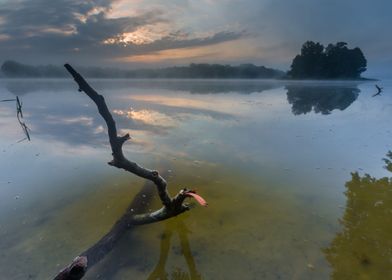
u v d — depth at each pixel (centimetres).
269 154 877
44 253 419
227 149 927
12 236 459
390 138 1038
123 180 680
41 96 2380
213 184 664
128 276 375
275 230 477
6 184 653
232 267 390
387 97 2439
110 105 1836
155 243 446
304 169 751
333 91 3150
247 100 2208
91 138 1048
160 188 469
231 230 479
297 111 1670
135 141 1003
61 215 523
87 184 656
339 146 952
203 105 1888
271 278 370
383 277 363
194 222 505
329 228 478
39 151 891
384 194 594
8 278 371
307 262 397
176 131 1159
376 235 452
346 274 371
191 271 384
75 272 278
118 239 448
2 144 959
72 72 382
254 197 598
